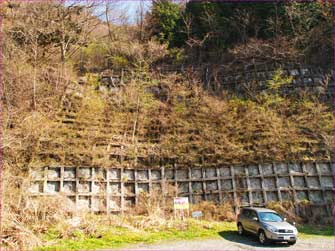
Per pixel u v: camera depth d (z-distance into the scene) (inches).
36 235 438.0
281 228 460.8
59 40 962.7
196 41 1101.7
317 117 824.3
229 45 1128.2
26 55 866.1
